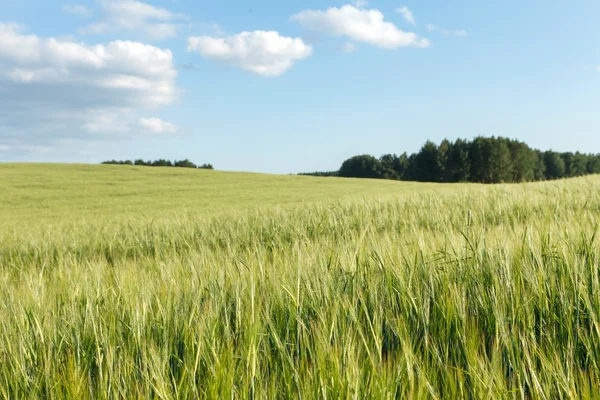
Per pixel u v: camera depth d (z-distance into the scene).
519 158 80.62
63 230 11.45
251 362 1.85
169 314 2.33
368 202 10.20
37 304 2.71
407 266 2.74
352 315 2.17
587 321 2.23
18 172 45.62
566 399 1.66
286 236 7.58
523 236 2.95
